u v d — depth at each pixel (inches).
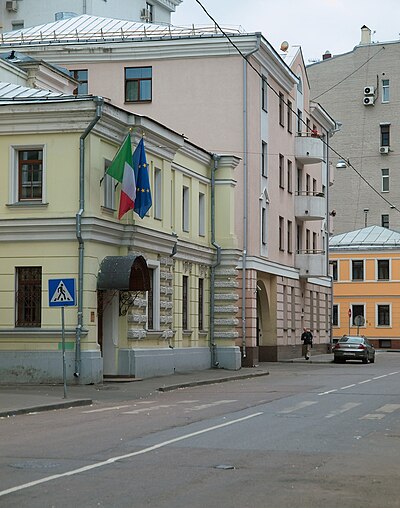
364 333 3090.6
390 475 445.4
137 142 1176.2
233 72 1737.2
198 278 1461.6
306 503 371.6
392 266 3073.3
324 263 2142.0
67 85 1589.6
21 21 2463.1
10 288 1086.4
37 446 534.9
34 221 1075.9
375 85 3444.9
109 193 1140.5
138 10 2613.2
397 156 3410.4
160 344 1272.1
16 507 355.3
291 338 2074.3
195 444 546.9
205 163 1492.4
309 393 1013.8
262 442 560.4
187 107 1754.4
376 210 3430.1
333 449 534.0
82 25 1903.3
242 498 378.9
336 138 3486.7
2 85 1204.5
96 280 1085.8
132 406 838.5
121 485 404.5
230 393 1017.5
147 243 1203.9
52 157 1083.3
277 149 1947.6
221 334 1505.9
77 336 1057.5
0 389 1001.5
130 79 1787.6
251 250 1738.4
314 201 2123.5
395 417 733.3
